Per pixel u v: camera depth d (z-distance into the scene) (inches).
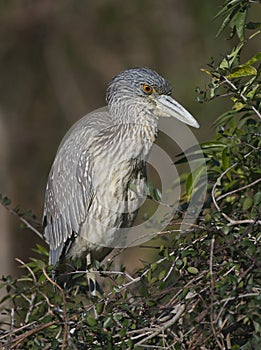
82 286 520.4
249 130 421.4
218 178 424.5
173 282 416.8
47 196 579.2
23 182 1046.4
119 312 403.5
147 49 1000.2
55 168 569.0
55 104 1060.5
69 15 1044.5
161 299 415.2
